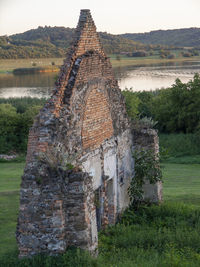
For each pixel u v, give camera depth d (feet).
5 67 422.41
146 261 30.04
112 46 527.40
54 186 29.48
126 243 36.06
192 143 118.52
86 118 37.55
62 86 34.19
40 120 32.01
